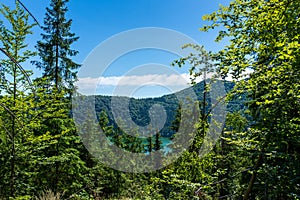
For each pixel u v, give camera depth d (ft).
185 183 15.08
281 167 13.26
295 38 9.77
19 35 20.25
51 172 35.60
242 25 12.88
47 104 24.45
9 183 23.25
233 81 14.08
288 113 13.02
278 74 11.23
